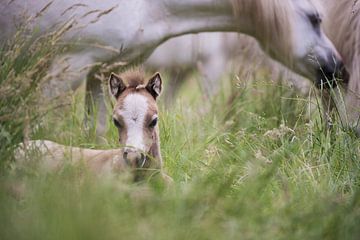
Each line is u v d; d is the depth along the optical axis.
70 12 11.98
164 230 8.50
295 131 12.54
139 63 13.04
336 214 9.11
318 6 13.84
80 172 9.95
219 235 8.54
